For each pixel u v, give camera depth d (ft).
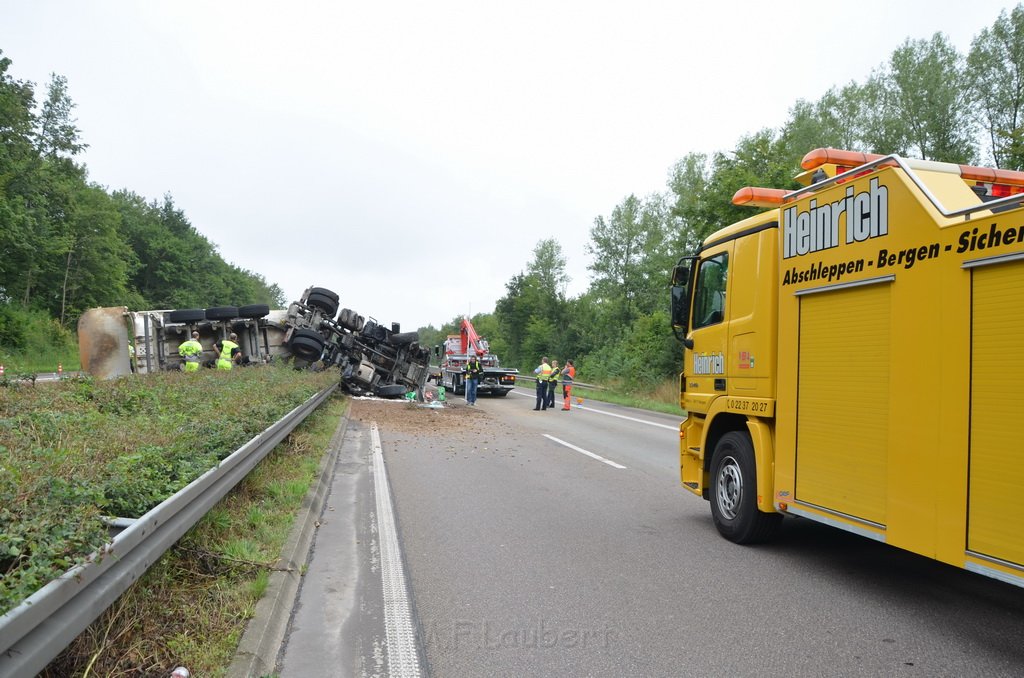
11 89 134.21
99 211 169.37
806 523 22.86
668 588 16.05
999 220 11.36
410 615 14.21
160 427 19.12
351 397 72.23
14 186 135.64
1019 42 82.07
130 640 10.69
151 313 63.77
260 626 12.41
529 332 167.63
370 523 22.02
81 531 9.09
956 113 89.25
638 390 91.61
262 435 20.98
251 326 68.64
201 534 15.47
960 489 12.03
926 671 11.71
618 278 155.53
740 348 19.79
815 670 11.76
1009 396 11.18
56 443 15.71
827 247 15.90
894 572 17.34
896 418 13.64
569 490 27.99
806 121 94.73
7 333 118.52
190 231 274.36
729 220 68.54
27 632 6.98
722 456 20.84
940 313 12.58
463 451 38.93
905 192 13.55
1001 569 11.21
